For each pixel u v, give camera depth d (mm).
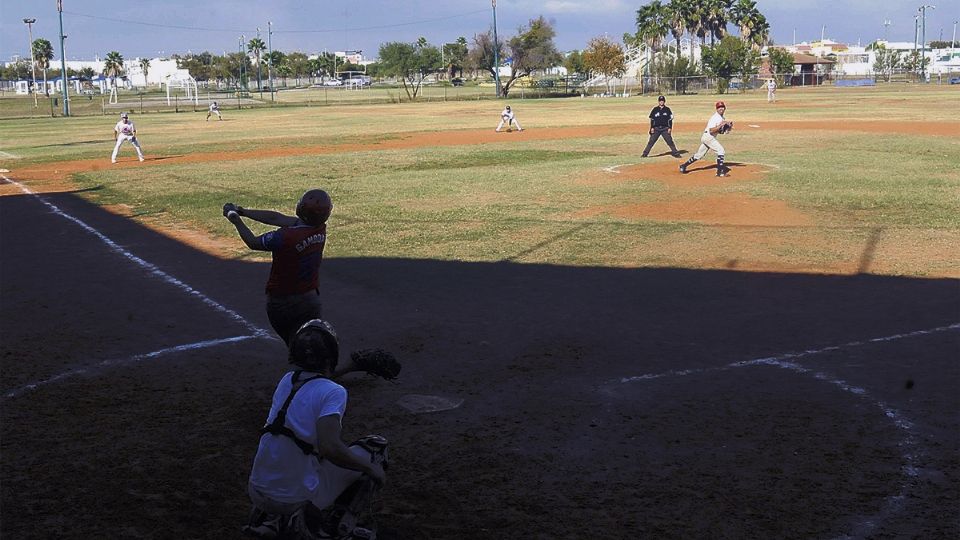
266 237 6922
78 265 12867
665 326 9180
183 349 8734
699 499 5461
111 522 5309
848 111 49438
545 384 7551
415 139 36781
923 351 8195
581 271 11852
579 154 28500
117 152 29641
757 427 6547
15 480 5879
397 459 6125
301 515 4461
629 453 6152
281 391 4594
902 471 5785
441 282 11352
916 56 140375
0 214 18172
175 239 14867
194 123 54656
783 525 5125
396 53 93562
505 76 145125
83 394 7527
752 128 37594
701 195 18547
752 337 8742
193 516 5383
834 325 9102
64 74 71125
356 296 10688
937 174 21484
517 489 5652
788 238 13859
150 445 6445
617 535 5051
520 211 17078
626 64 100125
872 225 14875
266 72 178375
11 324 9750
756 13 114688
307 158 29375
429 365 8102
